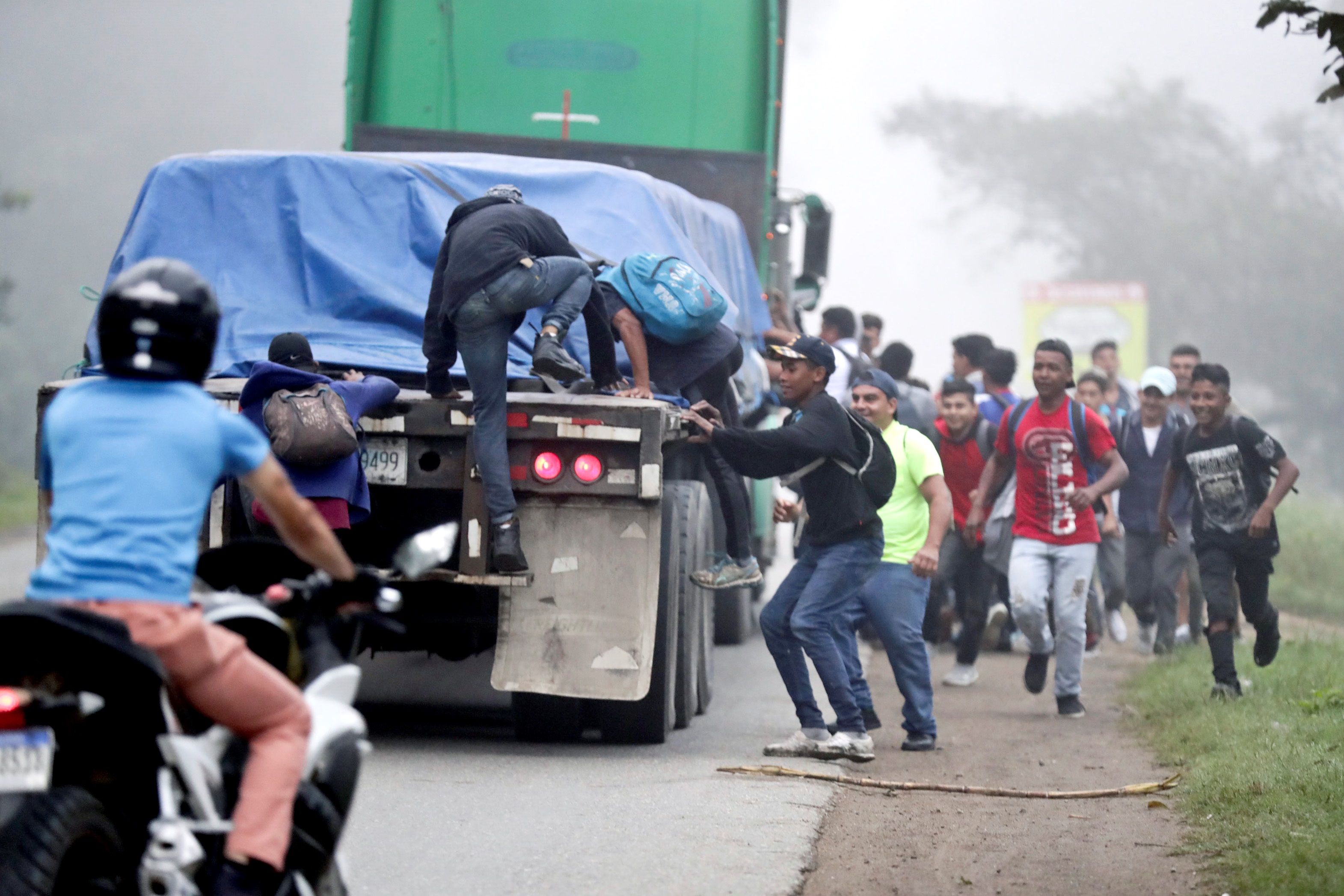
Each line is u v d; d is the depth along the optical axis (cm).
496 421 2827
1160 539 4722
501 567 2825
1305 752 2828
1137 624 5694
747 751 3184
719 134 5012
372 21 5050
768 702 3903
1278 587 6781
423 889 2062
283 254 3181
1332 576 7162
